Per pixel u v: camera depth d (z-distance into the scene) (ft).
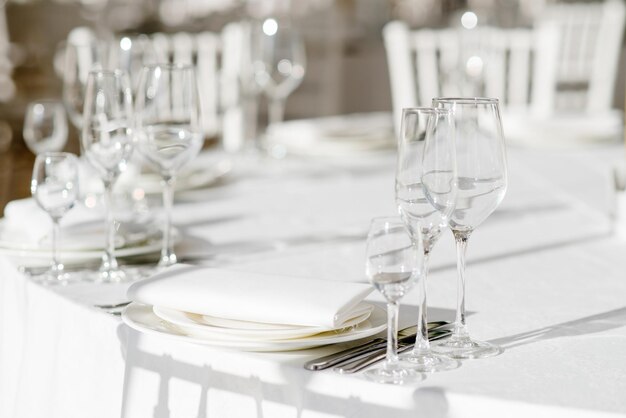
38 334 4.72
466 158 3.66
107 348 4.22
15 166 21.22
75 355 4.42
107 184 5.04
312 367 3.51
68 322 4.46
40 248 5.19
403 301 4.53
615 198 6.17
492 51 13.24
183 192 7.16
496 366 3.59
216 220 6.43
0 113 24.50
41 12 25.18
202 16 26.96
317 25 25.27
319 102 21.43
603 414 3.13
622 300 4.60
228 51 11.41
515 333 4.05
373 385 3.38
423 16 25.55
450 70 12.44
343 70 19.85
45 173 4.86
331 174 8.29
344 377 3.44
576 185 7.72
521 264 5.34
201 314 3.93
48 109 8.18
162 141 4.91
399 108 12.68
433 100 3.80
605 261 5.41
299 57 9.30
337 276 4.99
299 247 5.67
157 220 6.09
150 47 7.12
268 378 3.61
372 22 25.54
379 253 3.37
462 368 3.56
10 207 5.83
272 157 9.11
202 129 5.03
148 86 4.86
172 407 3.93
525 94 13.99
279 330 3.69
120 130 4.95
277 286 3.92
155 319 4.02
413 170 3.52
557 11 17.49
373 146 9.16
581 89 16.17
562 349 3.82
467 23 10.43
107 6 26.23
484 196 3.67
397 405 3.35
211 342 3.65
